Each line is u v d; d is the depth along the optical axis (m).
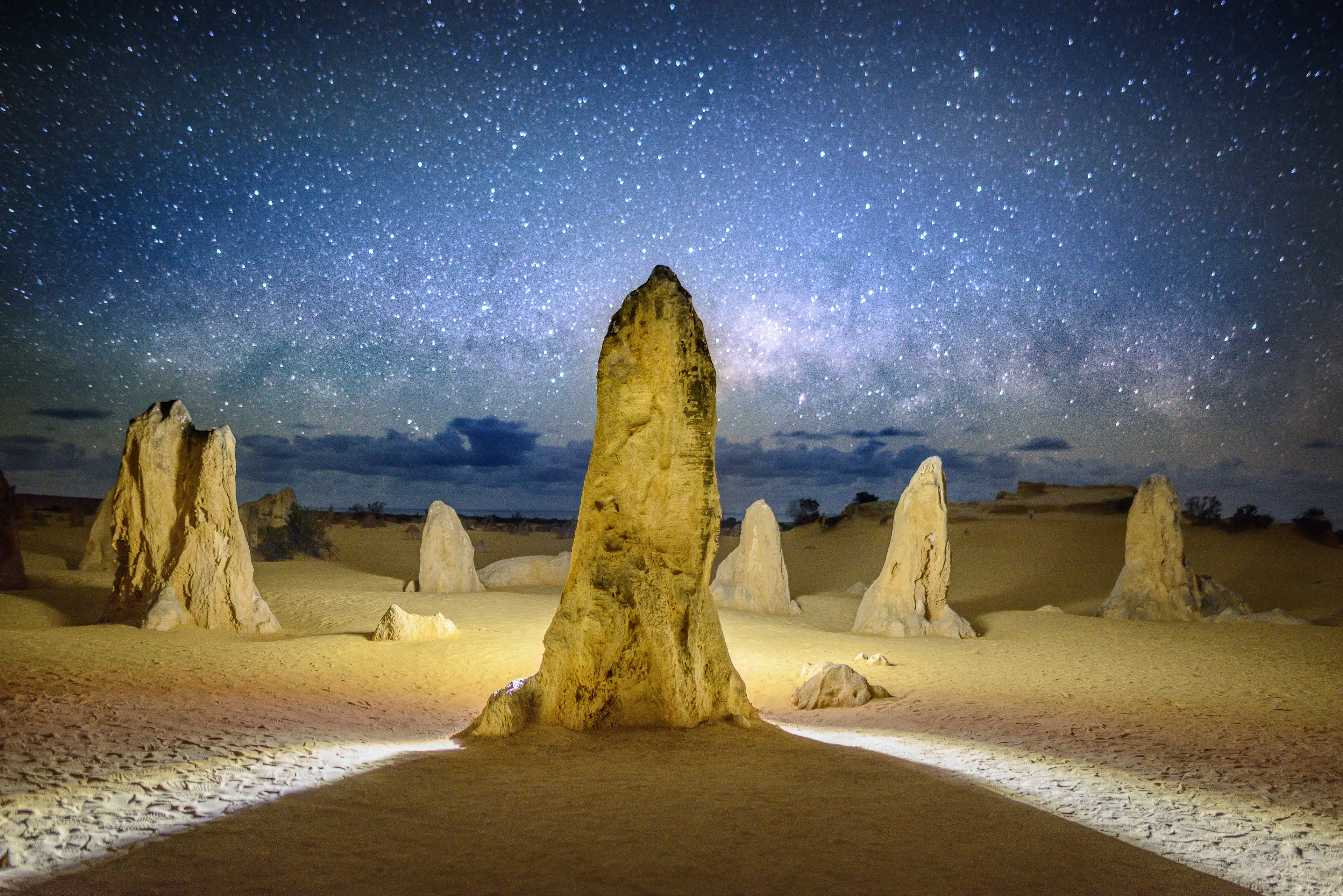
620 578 8.82
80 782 5.93
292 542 34.38
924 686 12.95
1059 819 5.97
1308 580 30.03
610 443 9.14
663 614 8.73
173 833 4.94
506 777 6.52
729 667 9.20
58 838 4.78
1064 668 14.33
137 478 16.36
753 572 22.98
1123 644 16.70
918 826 5.57
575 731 8.27
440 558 24.31
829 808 5.88
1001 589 30.31
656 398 9.22
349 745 7.89
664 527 9.09
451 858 4.68
